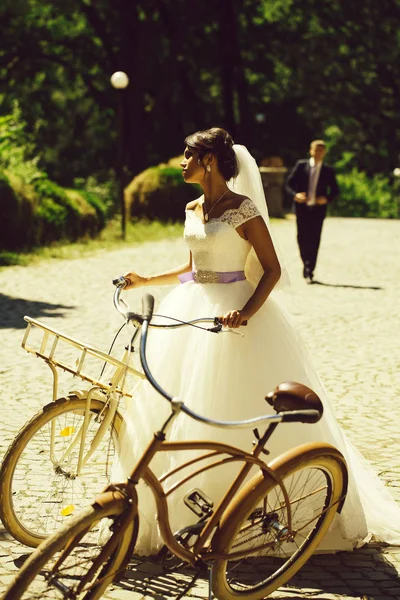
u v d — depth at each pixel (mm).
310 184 18031
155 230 29703
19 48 49281
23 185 23297
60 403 5285
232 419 5250
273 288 5371
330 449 4785
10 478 5250
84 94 53594
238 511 4520
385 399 9141
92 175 54406
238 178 5570
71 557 4352
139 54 44000
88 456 5289
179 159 36125
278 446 5250
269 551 5160
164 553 4785
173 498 5113
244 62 52500
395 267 21438
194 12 44875
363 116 64438
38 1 46906
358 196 48875
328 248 26281
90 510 4027
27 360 10617
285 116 59062
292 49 51656
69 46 49781
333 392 9398
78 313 13945
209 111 57219
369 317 14227
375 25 50438
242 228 5332
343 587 5016
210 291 5426
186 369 5324
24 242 23219
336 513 5422
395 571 5238
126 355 5301
